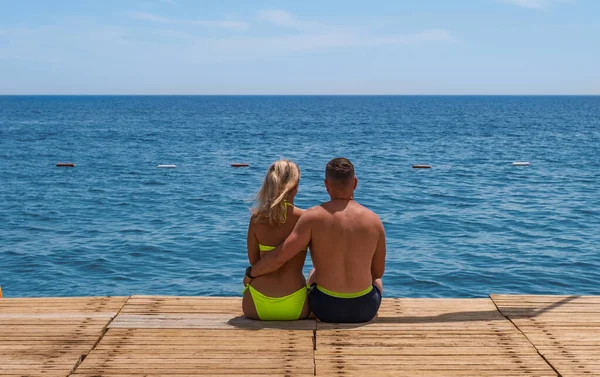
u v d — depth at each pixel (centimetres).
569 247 1159
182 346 386
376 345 387
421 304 469
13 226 1381
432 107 15738
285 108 14425
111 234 1292
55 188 2016
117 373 347
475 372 349
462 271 1002
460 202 1719
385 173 2477
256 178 2319
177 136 4800
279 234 423
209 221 1439
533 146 3862
